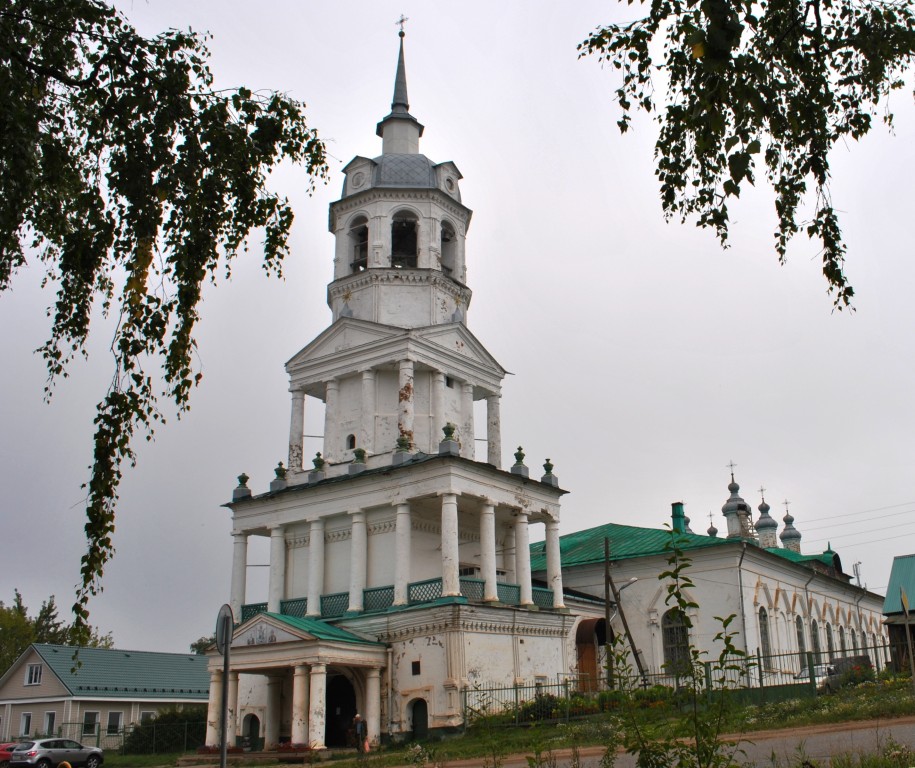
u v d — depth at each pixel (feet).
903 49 32.24
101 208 41.57
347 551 119.96
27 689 169.27
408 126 138.21
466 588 111.14
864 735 57.82
